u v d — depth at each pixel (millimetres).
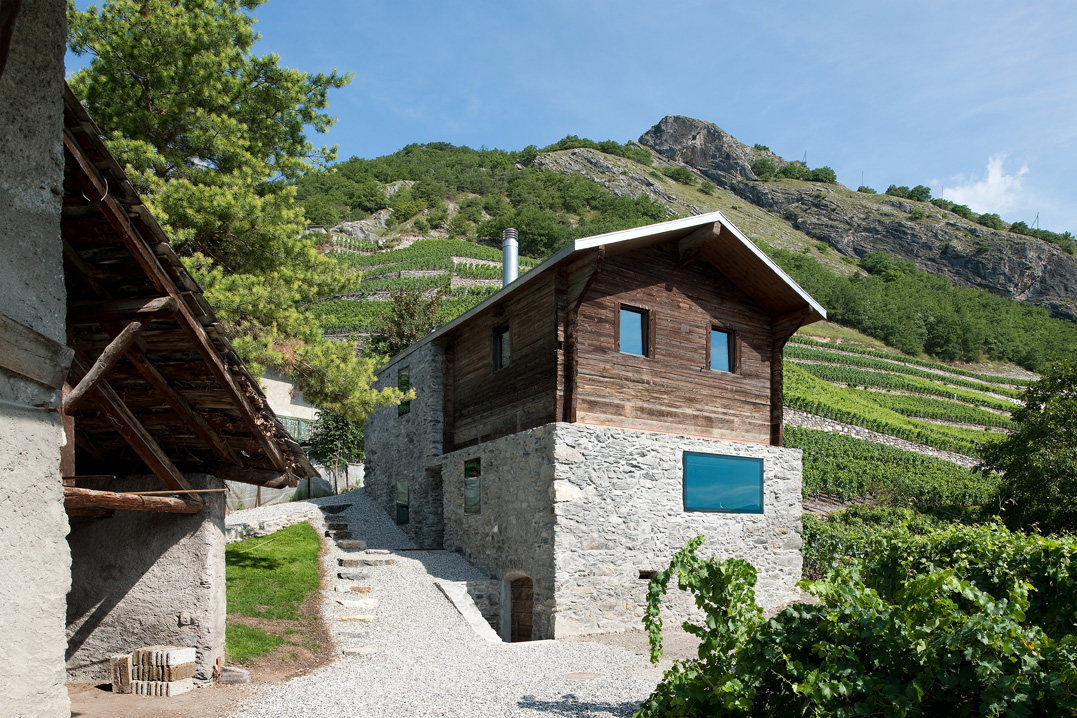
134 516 7316
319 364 12961
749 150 181875
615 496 12438
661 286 14023
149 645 7086
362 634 10117
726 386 14703
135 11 13445
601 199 128375
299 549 14234
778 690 4805
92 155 4465
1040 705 4070
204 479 7199
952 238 135375
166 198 11844
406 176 122500
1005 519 23406
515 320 14430
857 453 31078
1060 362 24297
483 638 10586
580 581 11805
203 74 13375
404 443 18844
